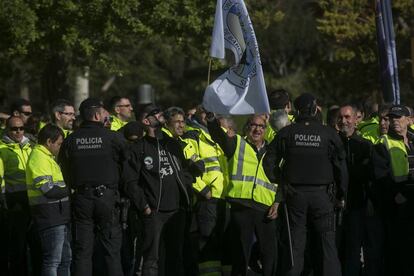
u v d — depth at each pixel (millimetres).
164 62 79250
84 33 38906
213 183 20703
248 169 20172
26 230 21047
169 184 19594
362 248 22781
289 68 85125
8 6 36531
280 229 19219
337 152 19016
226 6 19547
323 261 19031
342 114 20297
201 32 40594
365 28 56125
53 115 22562
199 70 88438
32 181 19203
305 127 18984
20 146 21203
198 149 20797
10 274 21344
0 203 20922
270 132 21547
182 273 19984
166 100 88875
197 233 21172
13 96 76312
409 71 55812
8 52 38688
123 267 21141
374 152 20172
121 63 61312
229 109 19391
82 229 18938
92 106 19188
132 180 19312
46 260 19297
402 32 55375
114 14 38469
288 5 75375
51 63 44812
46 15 38188
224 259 21203
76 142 18969
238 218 20094
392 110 20172
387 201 20250
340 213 19609
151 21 39656
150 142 19625
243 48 19469
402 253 20422
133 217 20469
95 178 18859
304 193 18891
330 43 65812
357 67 59938
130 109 24188
